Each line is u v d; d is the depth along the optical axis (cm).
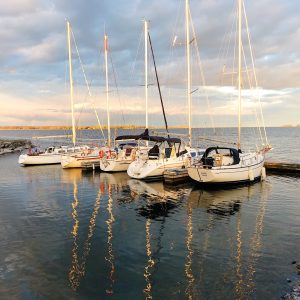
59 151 3553
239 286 836
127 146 3120
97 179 2497
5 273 917
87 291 823
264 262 975
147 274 909
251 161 2291
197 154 2675
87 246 1118
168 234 1236
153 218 1452
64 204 1720
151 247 1105
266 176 2562
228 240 1164
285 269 926
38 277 895
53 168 3206
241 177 2147
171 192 1986
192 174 2108
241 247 1096
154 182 2323
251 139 8600
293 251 1058
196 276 894
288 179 2427
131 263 980
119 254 1048
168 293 809
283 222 1370
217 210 1576
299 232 1242
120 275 904
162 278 885
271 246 1102
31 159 3375
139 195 1916
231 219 1427
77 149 3566
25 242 1159
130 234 1238
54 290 827
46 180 2494
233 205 1666
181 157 2492
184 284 852
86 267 955
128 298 789
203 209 1595
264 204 1681
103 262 988
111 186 2202
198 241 1159
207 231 1266
